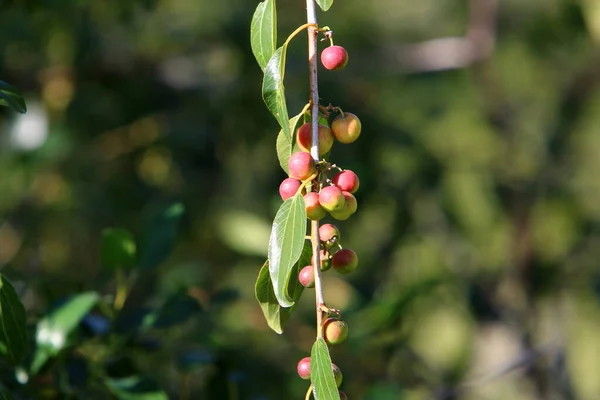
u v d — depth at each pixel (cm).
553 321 687
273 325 219
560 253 704
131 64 622
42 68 595
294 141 223
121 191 641
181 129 631
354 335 420
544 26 734
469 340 638
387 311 416
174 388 396
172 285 467
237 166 642
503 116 748
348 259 213
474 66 724
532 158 738
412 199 634
